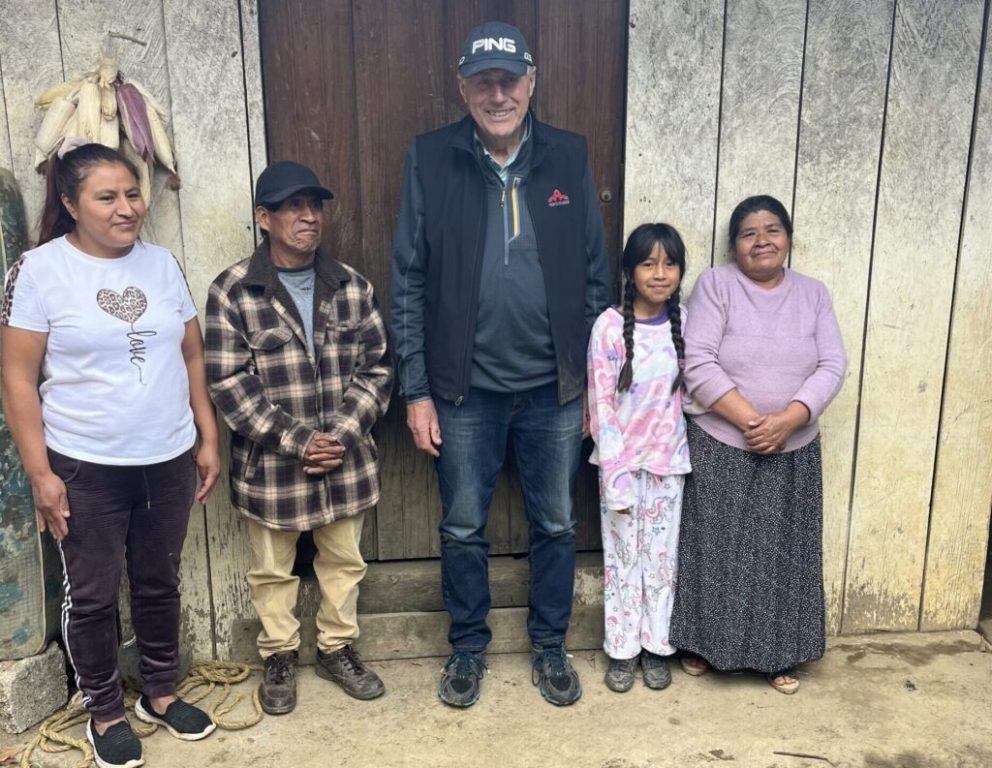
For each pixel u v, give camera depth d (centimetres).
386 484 273
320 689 254
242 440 233
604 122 254
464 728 236
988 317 264
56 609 245
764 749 228
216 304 221
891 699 248
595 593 274
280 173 215
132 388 201
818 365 241
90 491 202
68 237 201
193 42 231
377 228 256
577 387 237
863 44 246
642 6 240
